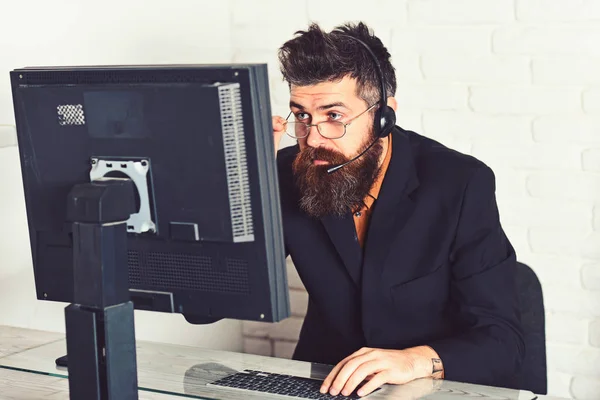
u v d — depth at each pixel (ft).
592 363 7.81
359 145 5.64
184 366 4.74
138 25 7.67
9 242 6.49
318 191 5.66
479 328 5.51
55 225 4.25
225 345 9.05
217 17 8.64
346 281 5.97
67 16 6.86
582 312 7.80
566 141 7.63
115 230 3.79
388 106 5.68
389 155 6.01
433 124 8.07
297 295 8.79
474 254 5.67
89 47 7.13
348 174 5.62
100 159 4.00
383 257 5.79
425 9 7.94
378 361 4.58
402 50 8.07
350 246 5.88
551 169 7.73
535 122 7.72
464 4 7.80
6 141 5.82
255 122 3.67
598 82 7.46
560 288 7.84
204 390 4.30
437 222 5.81
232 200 3.76
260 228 3.77
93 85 3.95
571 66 7.52
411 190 5.88
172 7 8.06
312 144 5.60
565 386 7.95
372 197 5.91
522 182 7.84
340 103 5.48
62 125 4.06
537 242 7.87
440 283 5.81
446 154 6.05
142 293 4.15
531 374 6.11
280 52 5.66
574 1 7.43
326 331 6.26
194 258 3.97
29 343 5.14
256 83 3.65
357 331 6.01
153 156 3.86
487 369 5.25
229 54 8.83
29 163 4.23
